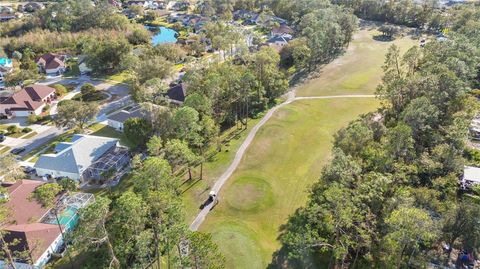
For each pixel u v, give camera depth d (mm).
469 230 44062
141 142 76000
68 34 163875
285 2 192000
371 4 184625
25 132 90438
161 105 88500
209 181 67625
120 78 127875
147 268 45750
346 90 106562
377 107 94812
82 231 40531
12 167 69062
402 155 56094
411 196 45875
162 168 48375
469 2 196750
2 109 99312
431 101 68312
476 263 46281
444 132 63375
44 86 109875
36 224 54438
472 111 69250
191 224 57281
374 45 146125
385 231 43094
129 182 67812
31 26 176875
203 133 75312
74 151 71188
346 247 42594
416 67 95875
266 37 164250
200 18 198375
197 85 87875
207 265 38125
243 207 61188
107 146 75188
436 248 47969
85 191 66250
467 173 57031
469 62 83125
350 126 67750
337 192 43438
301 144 79875
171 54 132375
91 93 111125
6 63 137875
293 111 94250
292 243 45875
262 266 49844
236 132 84750
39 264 49312
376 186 46125
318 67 124188
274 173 70312
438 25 161375
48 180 69188
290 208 61188
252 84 88875
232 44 137000
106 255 46594
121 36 150875
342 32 137625
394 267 42656
